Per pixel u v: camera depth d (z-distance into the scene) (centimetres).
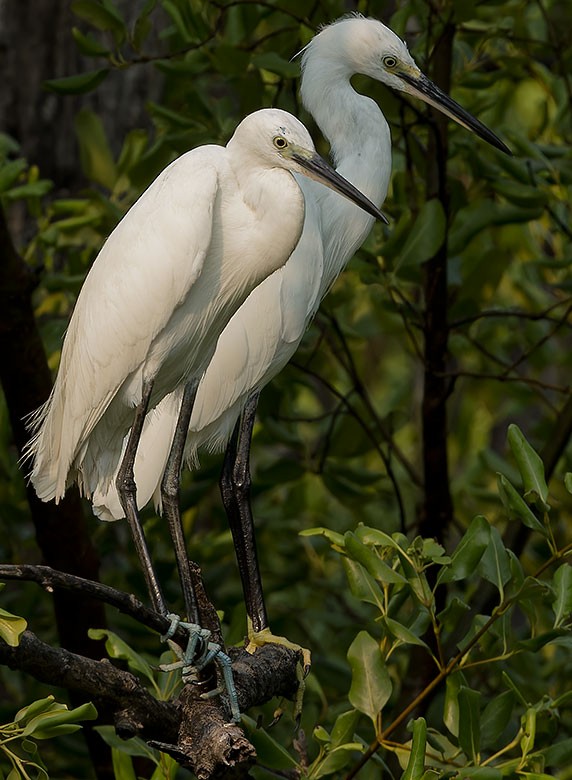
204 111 934
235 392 845
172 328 672
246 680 619
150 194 664
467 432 1367
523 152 918
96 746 852
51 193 1104
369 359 1769
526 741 567
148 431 813
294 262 852
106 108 1109
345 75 889
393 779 630
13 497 981
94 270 678
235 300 686
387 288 895
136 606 517
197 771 524
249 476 831
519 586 566
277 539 1124
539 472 562
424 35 947
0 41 1092
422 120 895
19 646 493
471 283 1047
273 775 639
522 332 1191
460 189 935
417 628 620
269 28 1034
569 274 1129
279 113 638
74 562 865
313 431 1457
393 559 634
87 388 673
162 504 688
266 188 643
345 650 955
